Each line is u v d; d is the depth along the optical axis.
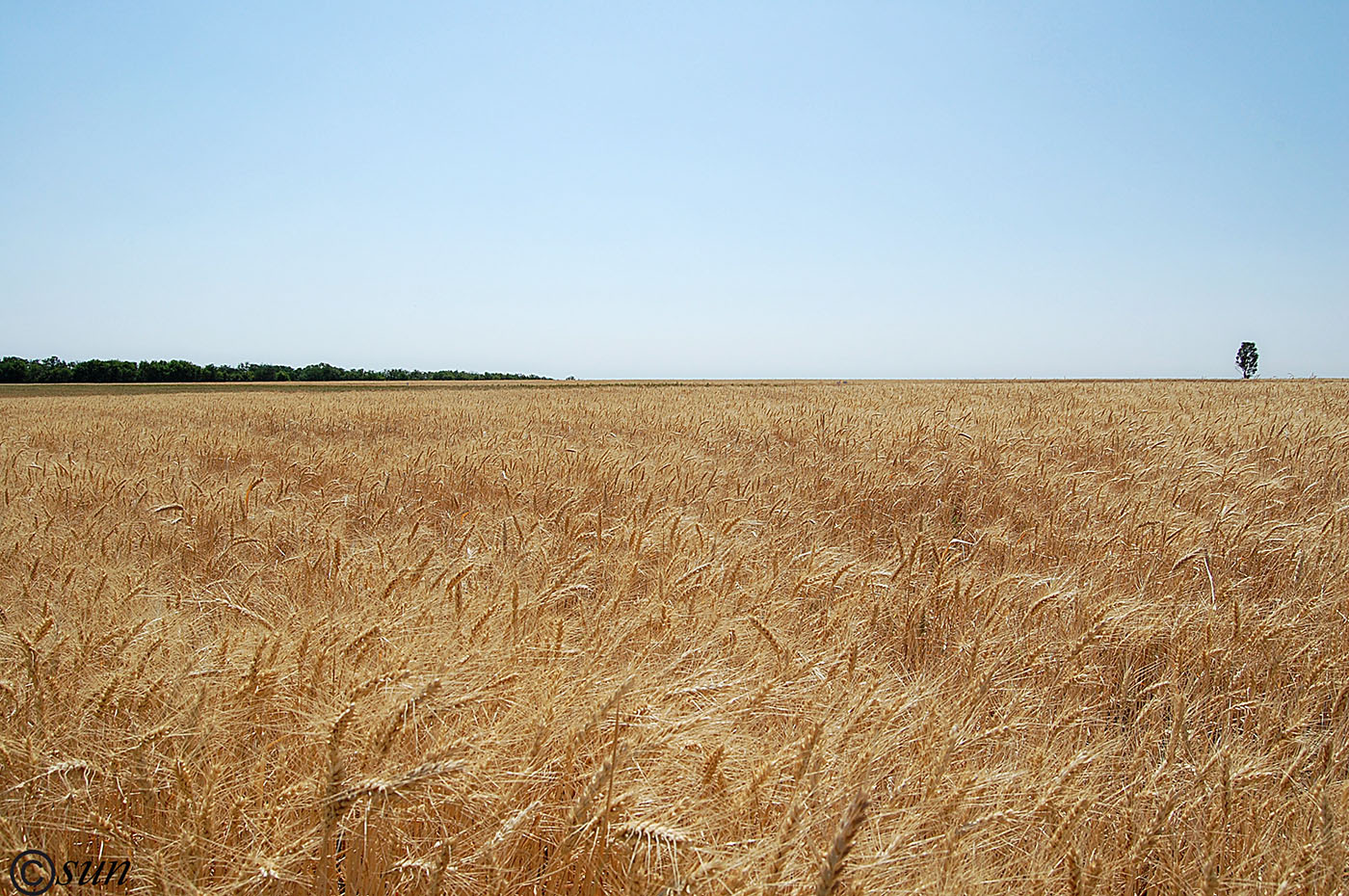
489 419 17.89
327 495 7.30
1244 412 14.79
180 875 1.93
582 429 15.64
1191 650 3.66
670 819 2.08
